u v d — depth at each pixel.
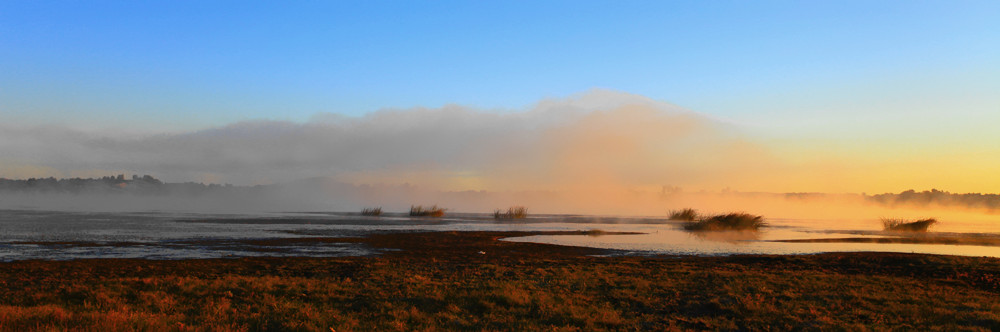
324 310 13.19
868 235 45.88
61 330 9.75
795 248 33.62
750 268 23.31
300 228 47.78
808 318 13.11
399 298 14.97
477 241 36.78
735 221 51.50
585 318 12.73
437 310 13.66
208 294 14.90
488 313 13.34
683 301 15.21
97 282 16.94
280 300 14.19
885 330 11.85
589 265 23.55
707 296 15.82
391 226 52.59
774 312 13.59
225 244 32.28
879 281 19.23
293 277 19.27
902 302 15.15
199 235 38.34
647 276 19.84
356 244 33.50
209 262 23.89
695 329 12.22
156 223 51.69
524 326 11.98
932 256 26.45
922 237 43.84
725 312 13.87
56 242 31.56
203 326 10.80
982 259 25.45
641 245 34.91
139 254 26.78
